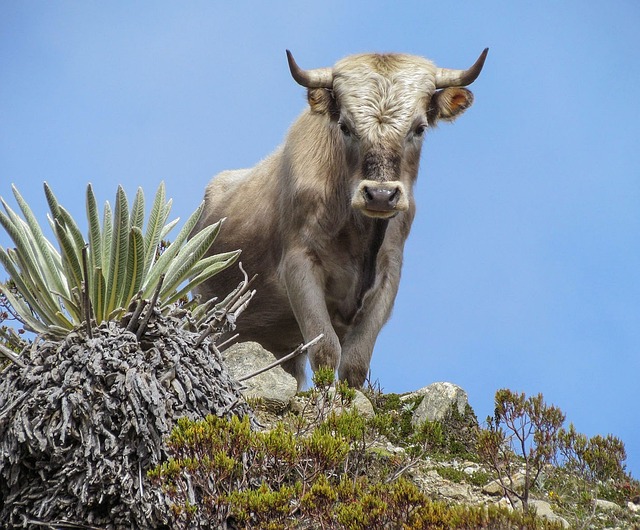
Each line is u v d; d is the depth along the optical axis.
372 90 34.09
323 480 19.47
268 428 25.73
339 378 34.91
